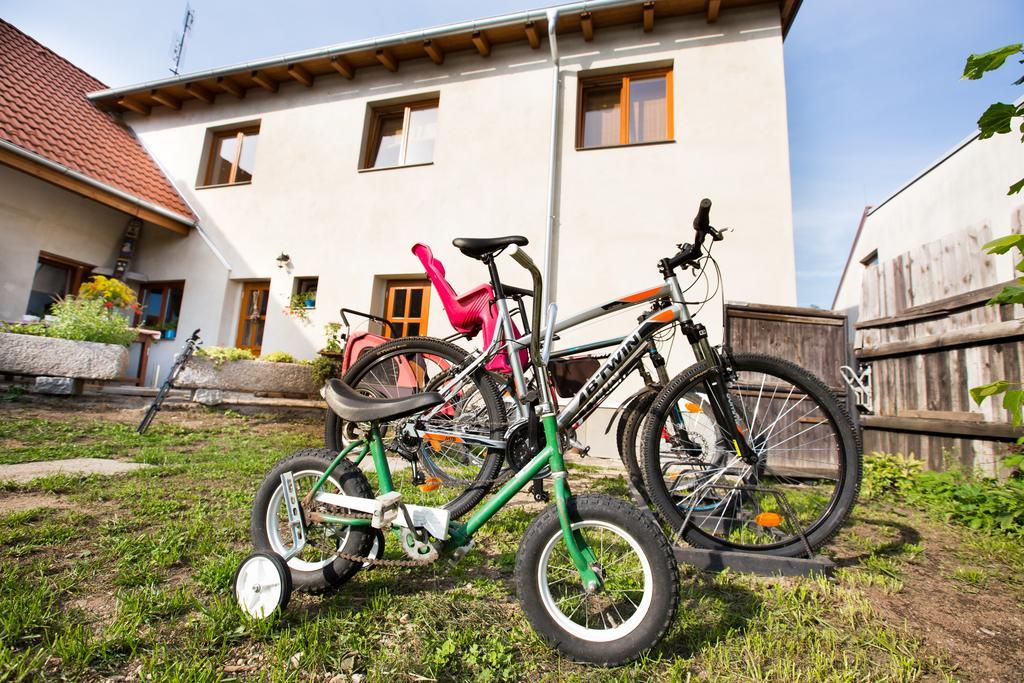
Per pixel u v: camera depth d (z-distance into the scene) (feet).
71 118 26.16
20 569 5.78
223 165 27.94
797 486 7.82
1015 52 5.19
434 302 22.00
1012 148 17.40
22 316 22.50
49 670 4.18
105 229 26.68
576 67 21.18
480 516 5.41
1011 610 6.07
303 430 17.74
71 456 11.51
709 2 18.83
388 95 24.18
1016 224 11.07
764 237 17.76
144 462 11.50
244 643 4.78
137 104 28.55
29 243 23.44
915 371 13.55
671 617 4.66
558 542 5.20
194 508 8.37
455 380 7.83
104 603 5.29
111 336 20.40
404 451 7.32
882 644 5.16
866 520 9.52
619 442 9.05
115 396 19.86
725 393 7.22
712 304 17.66
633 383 17.20
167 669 4.17
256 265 24.89
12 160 20.56
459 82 22.90
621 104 21.16
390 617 5.35
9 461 10.68
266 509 6.07
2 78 24.57
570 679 4.48
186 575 6.07
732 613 5.72
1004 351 10.67
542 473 5.64
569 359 9.11
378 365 8.89
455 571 6.63
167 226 25.64
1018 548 7.98
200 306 25.62
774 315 12.90
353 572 5.64
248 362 20.04
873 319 15.58
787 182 17.95
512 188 21.07
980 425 10.77
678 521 7.09
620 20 20.48
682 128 19.30
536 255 20.13
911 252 14.28
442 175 22.33
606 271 19.25
